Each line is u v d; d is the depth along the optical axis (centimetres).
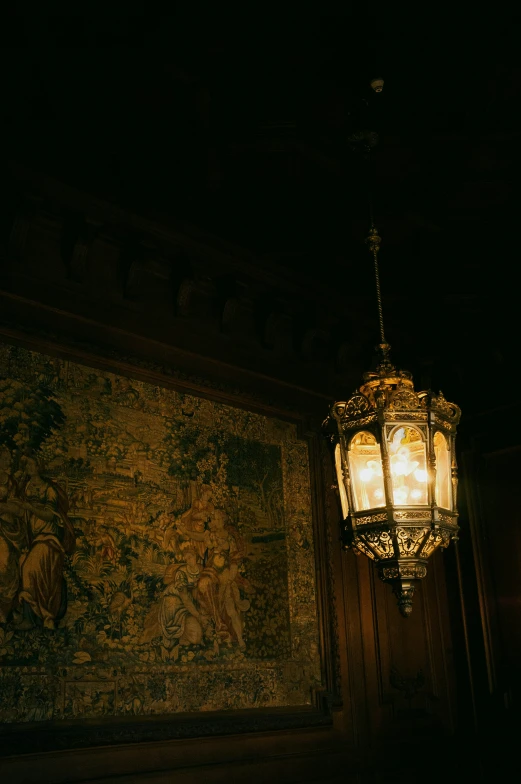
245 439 727
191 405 691
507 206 709
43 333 600
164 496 643
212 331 736
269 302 771
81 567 573
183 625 621
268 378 771
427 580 871
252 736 639
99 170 616
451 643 865
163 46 535
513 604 834
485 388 905
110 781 541
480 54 550
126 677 573
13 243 593
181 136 609
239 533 691
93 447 608
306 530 754
